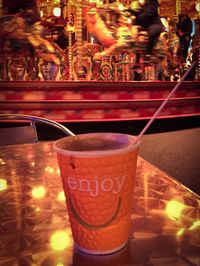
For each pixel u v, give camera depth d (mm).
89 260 399
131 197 404
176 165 3334
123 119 5406
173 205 577
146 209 561
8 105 4977
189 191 650
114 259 400
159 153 3898
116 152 352
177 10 6582
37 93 5004
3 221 526
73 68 5914
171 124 5887
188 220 517
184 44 6637
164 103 385
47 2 5590
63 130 1417
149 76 6410
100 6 5582
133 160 382
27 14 5184
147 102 5535
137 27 5848
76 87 5102
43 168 840
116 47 5793
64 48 5793
